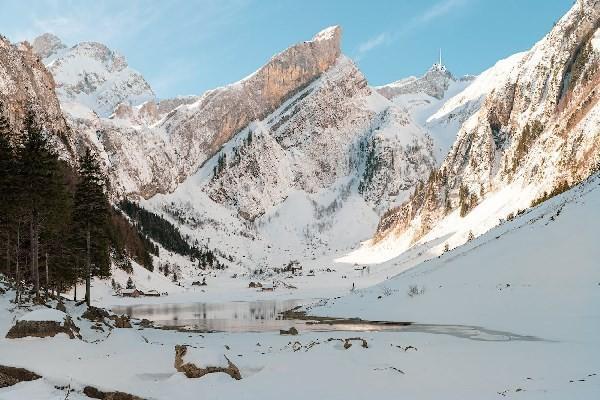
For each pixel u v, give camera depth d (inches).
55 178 1899.6
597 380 690.8
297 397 717.9
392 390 725.9
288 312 2778.1
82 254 2389.3
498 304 1642.5
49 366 917.8
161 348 1131.9
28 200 1740.9
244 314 2844.5
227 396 741.9
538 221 2289.6
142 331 1589.6
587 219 1962.4
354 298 2655.0
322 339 1306.6
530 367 829.2
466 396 667.4
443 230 7490.2
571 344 1050.7
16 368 903.1
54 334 1124.5
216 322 2257.6
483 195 7795.3
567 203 2298.2
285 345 1240.2
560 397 614.9
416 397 681.0
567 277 1649.9
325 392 734.5
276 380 817.5
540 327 1301.7
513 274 1851.6
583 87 6648.6
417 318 1790.1
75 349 1052.5
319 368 883.4
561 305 1454.2
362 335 1375.5
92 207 2185.0
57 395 772.0
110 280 4896.7
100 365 940.0
